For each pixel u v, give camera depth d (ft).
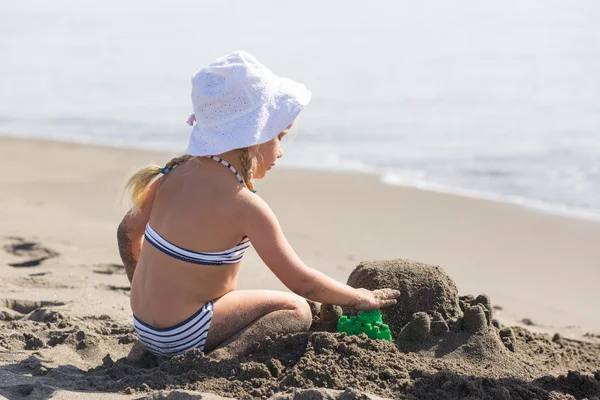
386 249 24.94
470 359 13.38
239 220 12.56
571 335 18.34
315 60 59.88
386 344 13.16
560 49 60.49
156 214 13.09
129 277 14.57
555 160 35.94
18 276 19.45
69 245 22.82
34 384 12.09
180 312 12.82
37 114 47.75
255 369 12.22
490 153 37.35
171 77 57.41
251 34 72.79
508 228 27.81
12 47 71.26
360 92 50.06
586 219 28.81
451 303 14.67
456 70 55.31
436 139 40.09
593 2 80.12
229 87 12.48
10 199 29.01
